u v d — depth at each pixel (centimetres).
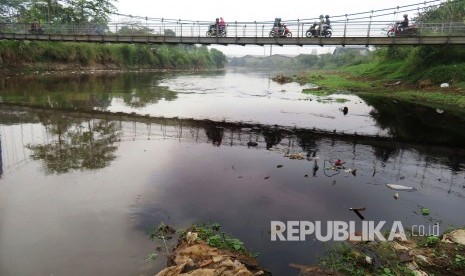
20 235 587
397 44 2295
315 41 2456
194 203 731
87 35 3086
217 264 484
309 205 738
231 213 691
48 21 4900
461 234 600
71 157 1026
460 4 2972
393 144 1283
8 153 1049
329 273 498
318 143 1286
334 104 2202
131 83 3606
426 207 747
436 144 1290
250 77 5897
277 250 565
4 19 5056
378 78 3347
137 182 841
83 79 3725
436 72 2506
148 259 528
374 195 802
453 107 1980
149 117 1709
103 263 517
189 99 2409
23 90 2498
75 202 720
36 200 725
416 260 532
